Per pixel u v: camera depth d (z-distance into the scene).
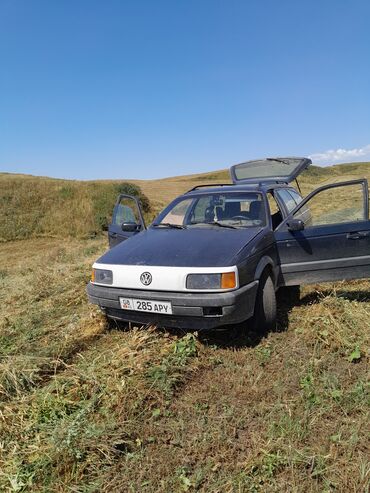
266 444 2.68
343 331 4.13
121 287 4.16
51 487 2.45
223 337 4.33
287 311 4.99
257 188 5.43
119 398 3.15
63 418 2.97
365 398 3.16
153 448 2.78
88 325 4.71
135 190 25.11
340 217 4.92
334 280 4.88
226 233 4.63
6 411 3.09
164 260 4.11
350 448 2.64
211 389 3.40
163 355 3.78
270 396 3.28
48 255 13.31
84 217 21.89
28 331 4.85
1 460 2.65
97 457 2.65
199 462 2.62
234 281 3.84
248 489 2.39
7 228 20.80
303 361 3.78
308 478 2.45
